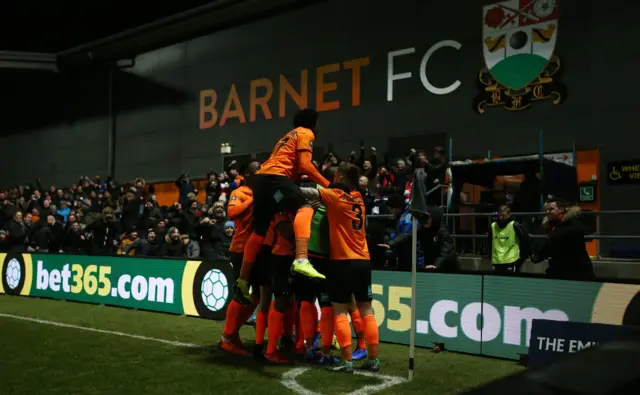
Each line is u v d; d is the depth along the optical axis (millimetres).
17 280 11219
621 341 1264
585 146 11938
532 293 5434
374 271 6551
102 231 13070
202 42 19562
